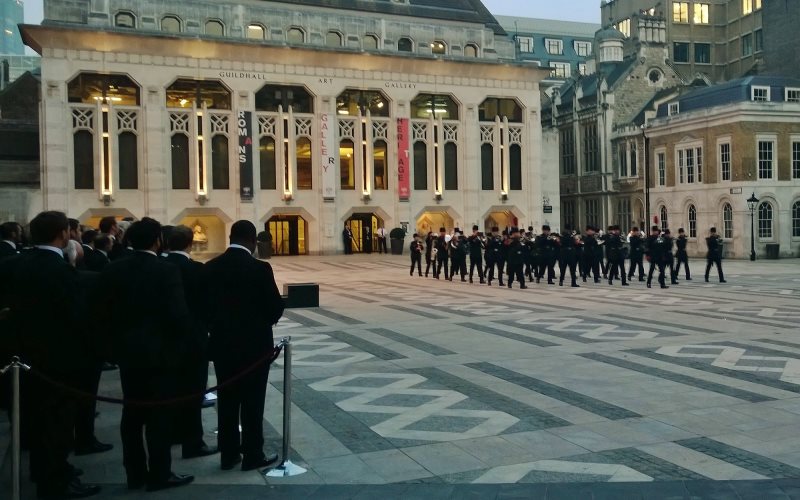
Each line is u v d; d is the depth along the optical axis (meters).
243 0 46.31
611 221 58.91
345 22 48.78
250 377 6.49
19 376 5.99
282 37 47.16
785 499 5.49
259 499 5.75
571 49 97.81
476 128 51.16
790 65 53.53
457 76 50.72
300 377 10.20
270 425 7.88
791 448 6.82
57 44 40.69
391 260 42.19
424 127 50.06
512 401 8.69
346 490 5.91
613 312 17.27
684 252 26.02
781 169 43.06
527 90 52.88
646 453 6.71
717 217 44.38
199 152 44.41
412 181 49.56
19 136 45.47
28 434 6.50
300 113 46.97
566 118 65.75
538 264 26.50
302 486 6.03
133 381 6.09
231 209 45.03
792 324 14.90
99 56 41.66
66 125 41.09
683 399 8.70
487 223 53.91
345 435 7.43
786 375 9.97
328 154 46.94
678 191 48.25
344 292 23.41
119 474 6.54
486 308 18.47
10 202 40.75
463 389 9.34
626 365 10.78
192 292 7.18
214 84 44.75
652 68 60.94
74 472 6.25
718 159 44.16
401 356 11.76
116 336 6.05
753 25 67.75
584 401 8.66
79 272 7.32
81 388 6.14
